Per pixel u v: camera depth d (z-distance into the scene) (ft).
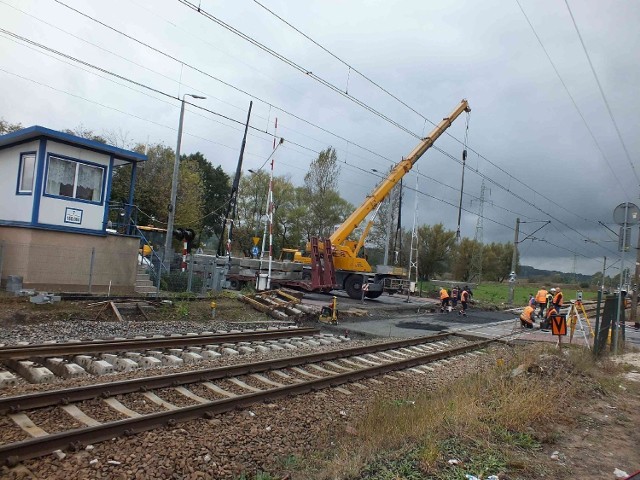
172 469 16.02
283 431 20.99
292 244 200.03
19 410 19.21
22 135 54.13
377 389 30.63
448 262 228.22
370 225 103.55
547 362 35.40
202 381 26.66
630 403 28.40
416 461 16.34
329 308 67.77
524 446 19.04
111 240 58.59
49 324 41.27
